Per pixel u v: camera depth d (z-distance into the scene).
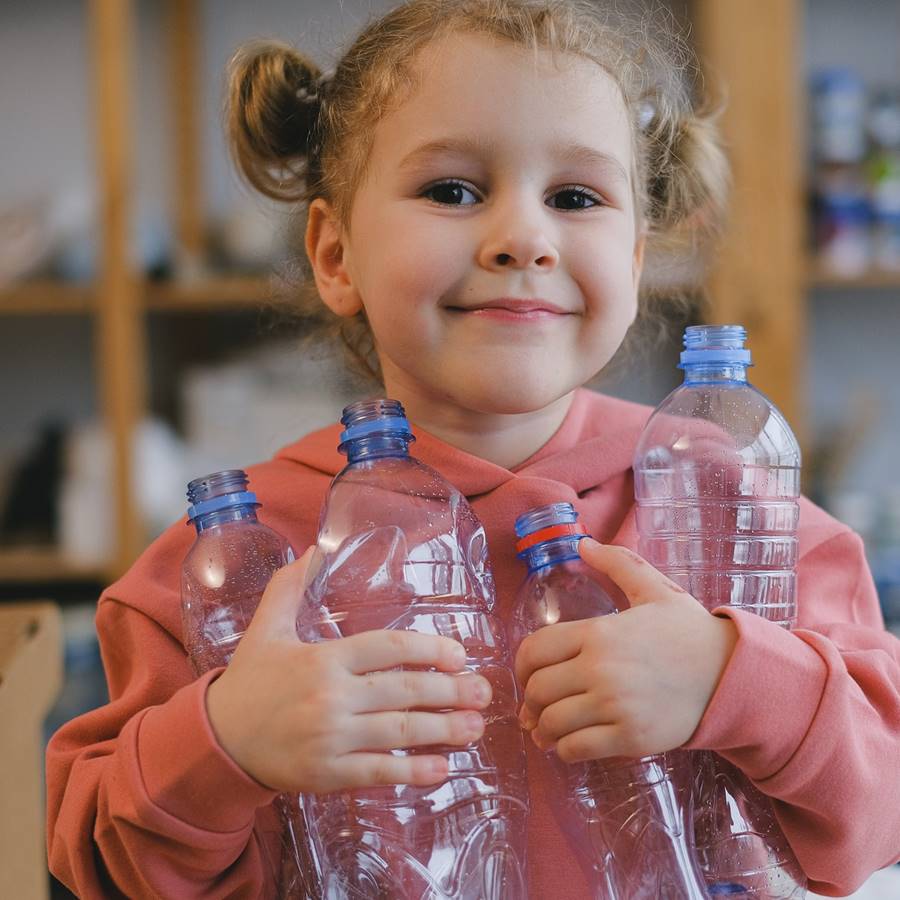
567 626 0.70
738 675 0.70
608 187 0.82
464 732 0.68
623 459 0.89
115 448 2.20
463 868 0.71
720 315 2.09
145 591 0.86
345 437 0.75
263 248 2.23
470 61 0.80
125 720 0.82
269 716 0.67
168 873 0.72
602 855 0.74
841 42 2.39
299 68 1.06
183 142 2.43
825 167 2.16
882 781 0.74
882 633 0.86
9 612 0.93
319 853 0.74
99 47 2.16
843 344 2.44
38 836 0.88
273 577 0.74
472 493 0.85
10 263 2.21
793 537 0.82
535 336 0.79
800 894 0.77
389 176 0.82
